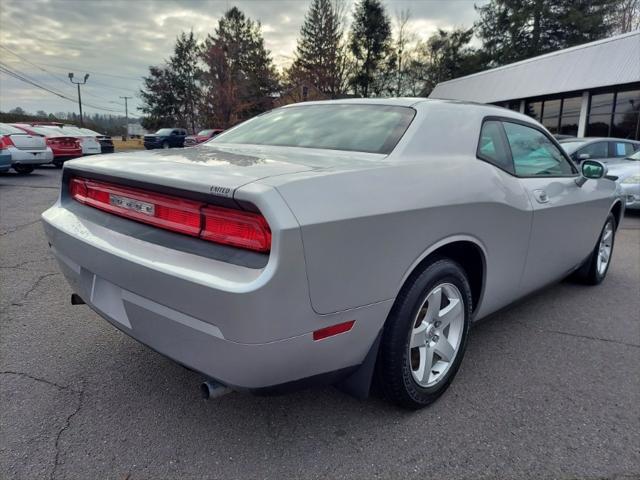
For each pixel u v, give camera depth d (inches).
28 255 193.8
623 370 112.3
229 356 66.0
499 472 77.5
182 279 65.9
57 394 95.8
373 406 94.7
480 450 82.6
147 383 100.9
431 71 1745.8
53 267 178.5
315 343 69.9
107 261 78.0
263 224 62.8
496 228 100.0
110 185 85.8
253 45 1969.7
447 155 95.5
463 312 97.7
